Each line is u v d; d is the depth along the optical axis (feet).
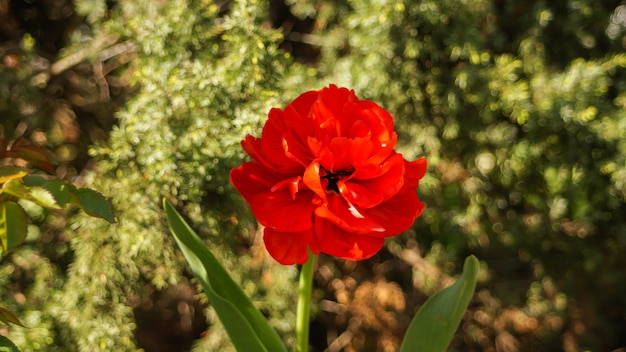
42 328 2.16
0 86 2.34
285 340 2.52
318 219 1.46
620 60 2.52
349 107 1.51
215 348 2.45
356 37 2.48
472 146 2.67
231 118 2.13
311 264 1.60
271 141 1.50
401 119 2.56
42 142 2.56
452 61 2.57
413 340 1.59
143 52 2.29
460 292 1.55
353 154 1.46
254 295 2.48
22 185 1.39
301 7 2.56
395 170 1.47
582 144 2.63
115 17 2.41
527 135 2.63
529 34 2.62
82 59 2.50
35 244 2.44
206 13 2.19
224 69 2.10
